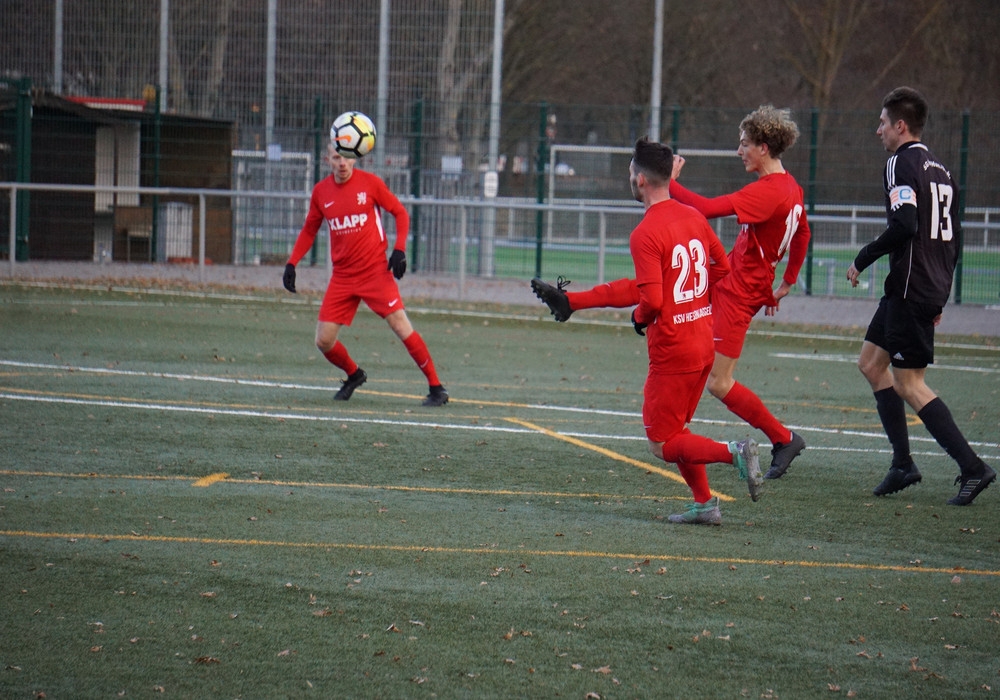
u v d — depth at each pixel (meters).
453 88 84.19
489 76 84.12
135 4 87.81
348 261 33.69
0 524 20.92
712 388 26.27
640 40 163.12
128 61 88.56
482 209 81.25
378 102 84.94
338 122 33.66
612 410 34.66
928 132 81.50
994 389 40.69
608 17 163.88
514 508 23.20
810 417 34.62
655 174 20.75
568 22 161.38
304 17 85.50
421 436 29.86
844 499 24.75
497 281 78.44
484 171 84.44
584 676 14.95
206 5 86.88
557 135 162.00
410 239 84.19
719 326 25.97
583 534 21.42
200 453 27.08
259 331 50.56
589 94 163.88
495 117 83.88
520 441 29.67
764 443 30.64
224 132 86.12
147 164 84.81
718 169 99.31
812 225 76.50
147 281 70.06
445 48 84.00
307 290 69.50
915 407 24.86
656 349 21.16
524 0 154.12
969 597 18.33
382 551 19.97
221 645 15.70
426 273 82.31
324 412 32.69
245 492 23.72
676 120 81.25
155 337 47.28
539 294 20.09
